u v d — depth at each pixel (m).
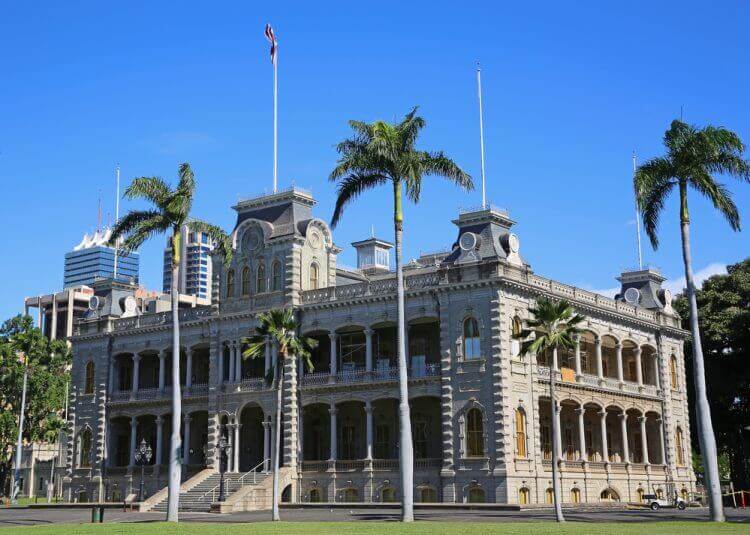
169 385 96.06
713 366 100.69
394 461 76.25
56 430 108.00
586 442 85.25
